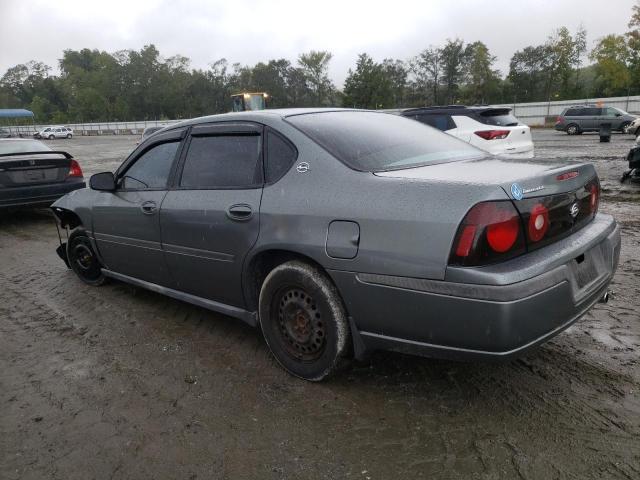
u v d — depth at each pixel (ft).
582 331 11.61
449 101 244.83
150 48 348.79
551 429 8.19
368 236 8.31
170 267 12.32
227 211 10.43
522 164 9.37
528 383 9.52
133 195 13.14
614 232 9.89
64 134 204.64
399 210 8.06
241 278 10.53
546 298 7.58
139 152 13.37
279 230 9.50
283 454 7.96
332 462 7.72
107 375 10.67
